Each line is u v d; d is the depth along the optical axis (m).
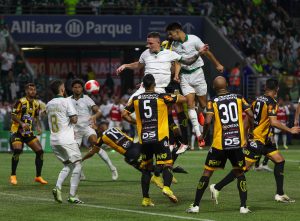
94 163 29.16
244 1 51.25
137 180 22.83
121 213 15.91
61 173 17.66
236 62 44.41
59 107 17.67
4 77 42.41
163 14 47.72
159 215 15.58
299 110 21.84
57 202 17.67
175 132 19.69
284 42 49.84
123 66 19.33
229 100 15.90
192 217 15.27
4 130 37.53
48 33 45.78
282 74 45.97
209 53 19.16
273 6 52.47
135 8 47.09
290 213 15.91
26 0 46.06
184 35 19.72
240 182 16.00
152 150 16.83
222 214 15.74
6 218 15.30
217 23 48.16
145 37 46.84
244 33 48.72
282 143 43.25
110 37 46.44
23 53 46.97
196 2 49.19
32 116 22.16
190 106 19.91
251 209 16.52
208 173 15.94
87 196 18.95
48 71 47.62
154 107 16.64
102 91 45.94
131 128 39.94
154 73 18.81
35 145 21.95
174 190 20.19
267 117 17.81
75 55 47.97
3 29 43.53
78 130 22.30
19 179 23.11
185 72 19.88
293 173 24.92
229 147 15.71
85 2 46.88
